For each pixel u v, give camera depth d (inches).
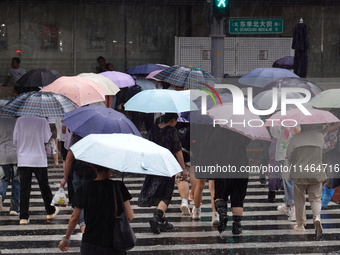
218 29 887.1
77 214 342.6
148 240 497.0
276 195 666.2
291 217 561.3
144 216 576.7
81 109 449.7
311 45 1246.9
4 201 629.9
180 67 637.9
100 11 1224.2
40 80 721.6
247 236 510.9
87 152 336.8
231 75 1237.1
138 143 342.6
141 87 837.8
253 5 1223.5
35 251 468.1
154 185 507.5
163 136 509.7
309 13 1235.2
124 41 1232.2
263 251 471.5
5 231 520.4
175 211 592.1
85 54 1226.0
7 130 565.6
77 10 1218.6
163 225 521.7
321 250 475.5
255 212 593.9
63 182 477.1
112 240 334.6
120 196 337.4
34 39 1214.3
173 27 1236.5
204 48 1231.5
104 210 335.9
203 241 495.5
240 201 509.4
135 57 1235.2
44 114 514.6
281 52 1235.2
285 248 479.5
